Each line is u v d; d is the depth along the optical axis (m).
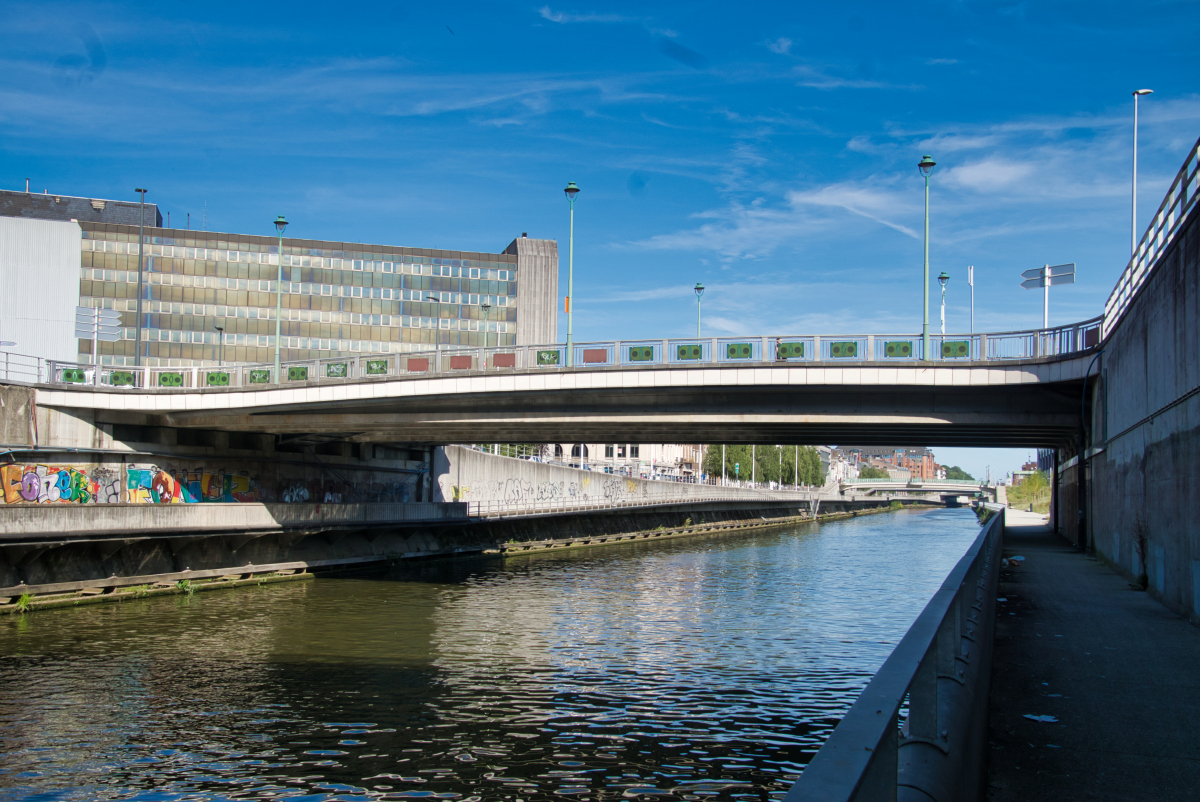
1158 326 22.52
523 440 55.06
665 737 20.42
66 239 104.44
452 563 62.59
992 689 12.22
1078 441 40.62
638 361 38.38
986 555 15.30
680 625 35.97
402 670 26.97
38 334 101.62
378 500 67.12
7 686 24.59
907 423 38.28
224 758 18.88
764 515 143.62
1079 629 17.28
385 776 17.84
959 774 6.42
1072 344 34.16
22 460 43.69
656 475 145.62
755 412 39.31
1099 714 10.92
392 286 119.88
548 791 17.12
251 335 113.25
